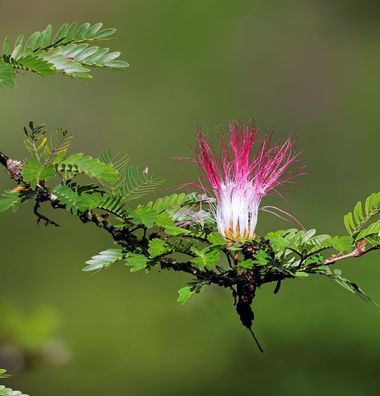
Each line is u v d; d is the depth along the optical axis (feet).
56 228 48.03
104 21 70.79
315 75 66.23
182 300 10.47
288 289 40.78
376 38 69.62
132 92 61.67
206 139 12.06
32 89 60.18
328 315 39.42
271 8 72.08
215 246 10.55
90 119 58.75
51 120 58.29
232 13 70.59
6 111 58.49
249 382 36.04
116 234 10.83
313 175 53.62
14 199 10.72
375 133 59.26
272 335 38.63
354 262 42.65
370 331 38.27
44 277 43.80
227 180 11.70
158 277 43.39
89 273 43.98
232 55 67.46
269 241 10.74
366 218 10.90
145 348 38.14
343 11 72.23
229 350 38.09
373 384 35.83
